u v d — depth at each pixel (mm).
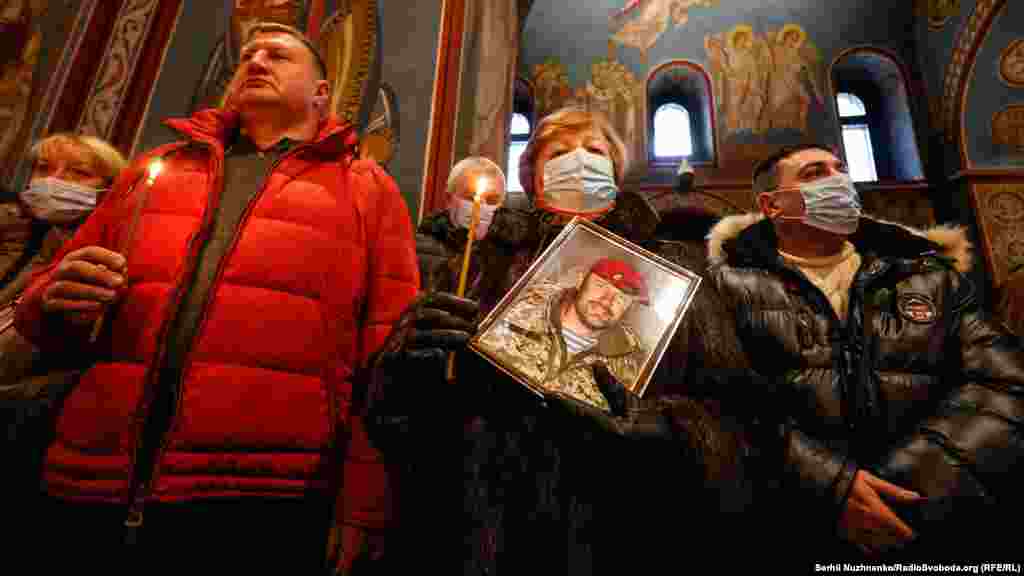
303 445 939
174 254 991
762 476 948
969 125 6121
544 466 909
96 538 821
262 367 918
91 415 870
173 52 3207
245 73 1255
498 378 980
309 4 3170
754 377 1060
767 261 1497
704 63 7629
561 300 961
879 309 1348
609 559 858
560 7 8094
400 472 940
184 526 823
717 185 6914
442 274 1188
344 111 2850
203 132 1188
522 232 1198
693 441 864
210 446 852
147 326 917
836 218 1506
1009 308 5207
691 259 1198
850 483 991
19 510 902
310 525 946
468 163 2191
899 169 6941
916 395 1204
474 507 869
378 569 916
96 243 1069
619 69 7789
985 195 5785
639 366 880
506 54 3082
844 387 1257
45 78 3139
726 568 940
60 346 1003
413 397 825
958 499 977
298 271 1001
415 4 3137
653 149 7516
